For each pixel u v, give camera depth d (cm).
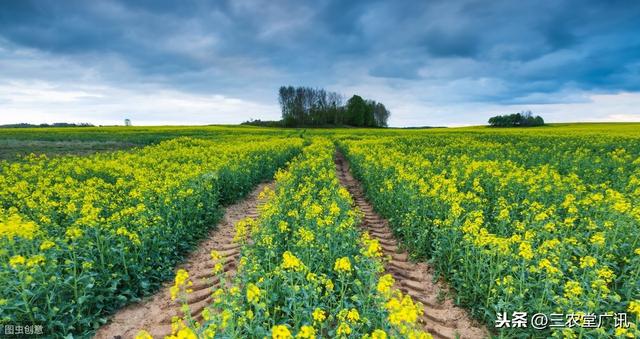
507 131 4919
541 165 1562
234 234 966
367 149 2158
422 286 690
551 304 540
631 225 679
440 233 742
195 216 937
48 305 512
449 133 4600
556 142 2750
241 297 508
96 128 6144
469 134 4175
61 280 551
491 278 568
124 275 621
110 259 634
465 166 1438
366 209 1217
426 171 1393
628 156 1658
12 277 511
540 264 517
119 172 1367
